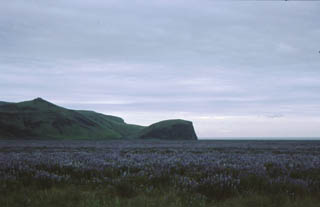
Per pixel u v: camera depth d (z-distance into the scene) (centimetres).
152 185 638
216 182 609
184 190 568
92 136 13625
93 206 464
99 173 783
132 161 1091
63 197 517
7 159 1111
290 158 1313
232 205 500
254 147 2859
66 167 884
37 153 1562
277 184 617
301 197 541
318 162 1112
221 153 1753
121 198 535
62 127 13350
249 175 714
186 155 1495
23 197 519
